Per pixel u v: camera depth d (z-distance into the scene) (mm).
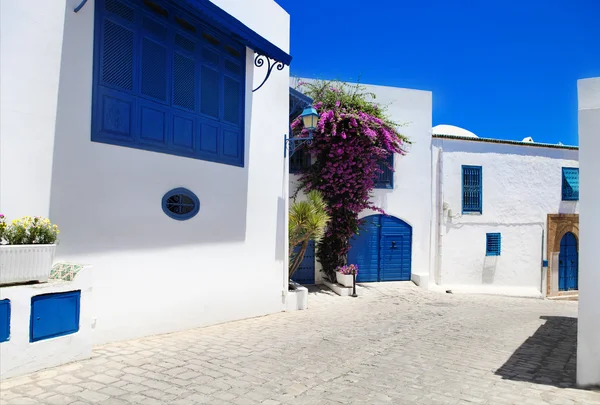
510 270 15492
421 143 14414
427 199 14445
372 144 12773
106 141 5680
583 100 4887
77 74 5348
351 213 12648
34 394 3746
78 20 5367
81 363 4684
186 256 6871
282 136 9172
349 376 4977
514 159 15648
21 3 4785
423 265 14352
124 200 5910
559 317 10023
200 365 5008
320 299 11023
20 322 4125
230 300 7754
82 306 4754
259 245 8469
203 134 7258
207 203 7293
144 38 6246
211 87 7457
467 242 14969
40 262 4348
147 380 4359
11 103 4684
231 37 7840
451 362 5766
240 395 4156
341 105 12648
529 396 4406
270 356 5613
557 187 16250
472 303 11969
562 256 16562
